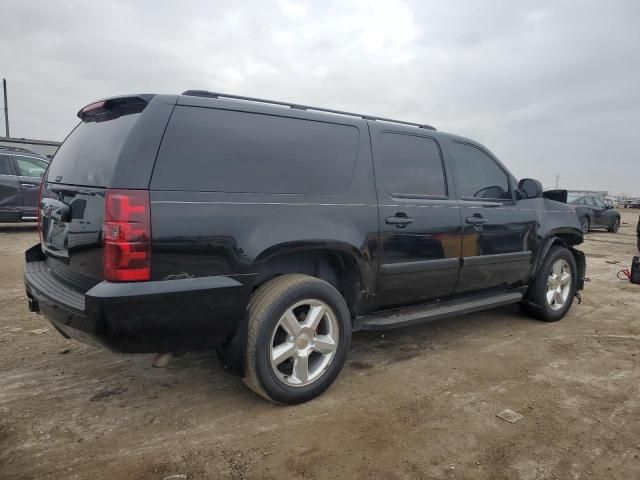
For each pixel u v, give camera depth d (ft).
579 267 18.67
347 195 11.23
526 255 15.87
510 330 16.22
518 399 10.93
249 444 8.80
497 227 14.83
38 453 8.39
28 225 41.24
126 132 8.80
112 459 8.26
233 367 9.81
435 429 9.48
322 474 7.98
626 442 9.20
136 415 9.77
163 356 9.29
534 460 8.54
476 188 14.78
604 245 44.88
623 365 13.20
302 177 10.55
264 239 9.57
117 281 8.15
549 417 10.10
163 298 8.42
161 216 8.43
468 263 13.94
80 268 9.14
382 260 11.82
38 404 10.17
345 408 10.25
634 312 18.99
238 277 9.27
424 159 13.37
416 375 12.15
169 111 8.99
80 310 8.31
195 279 8.80
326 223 10.62
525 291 16.71
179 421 9.57
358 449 8.71
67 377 11.54
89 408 10.03
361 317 12.07
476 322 17.12
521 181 16.29
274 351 9.84
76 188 9.41
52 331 14.71
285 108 10.88
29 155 36.19
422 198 13.00
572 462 8.50
